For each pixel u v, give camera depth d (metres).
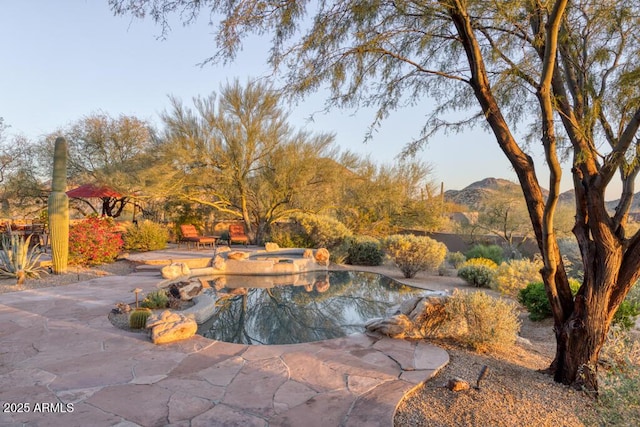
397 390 3.46
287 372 3.87
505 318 4.86
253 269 11.16
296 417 2.98
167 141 14.57
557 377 3.84
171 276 8.91
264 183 15.79
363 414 3.04
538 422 3.03
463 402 3.30
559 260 3.84
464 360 4.34
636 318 5.98
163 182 14.44
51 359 4.09
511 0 3.46
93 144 19.30
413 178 17.95
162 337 4.66
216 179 15.52
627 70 4.13
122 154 19.69
